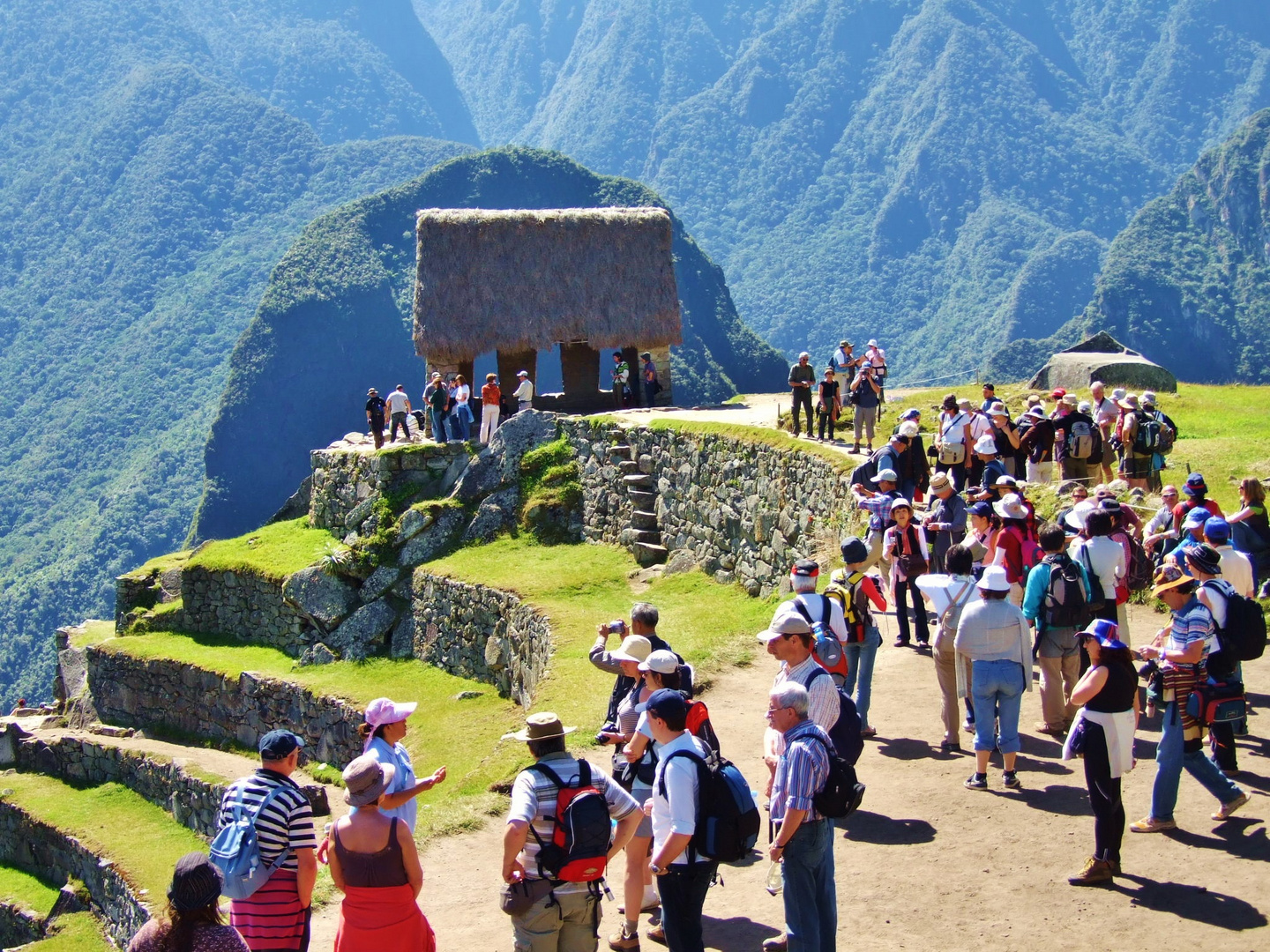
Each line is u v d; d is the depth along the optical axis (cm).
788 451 2492
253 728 3019
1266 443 2544
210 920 746
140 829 2811
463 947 1078
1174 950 909
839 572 1366
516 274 3644
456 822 1368
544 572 2880
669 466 2917
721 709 1614
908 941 958
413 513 3194
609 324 3675
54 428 18850
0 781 3266
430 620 3025
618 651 1059
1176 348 13362
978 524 1444
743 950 985
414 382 14750
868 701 1359
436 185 15400
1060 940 939
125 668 3381
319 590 3177
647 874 1055
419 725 2600
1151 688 1103
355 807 865
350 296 14625
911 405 3416
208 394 18500
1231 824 1087
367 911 855
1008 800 1183
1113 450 2328
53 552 16562
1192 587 1075
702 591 2636
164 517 16375
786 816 851
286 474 14425
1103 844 1007
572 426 3219
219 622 3472
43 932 2711
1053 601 1295
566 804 847
